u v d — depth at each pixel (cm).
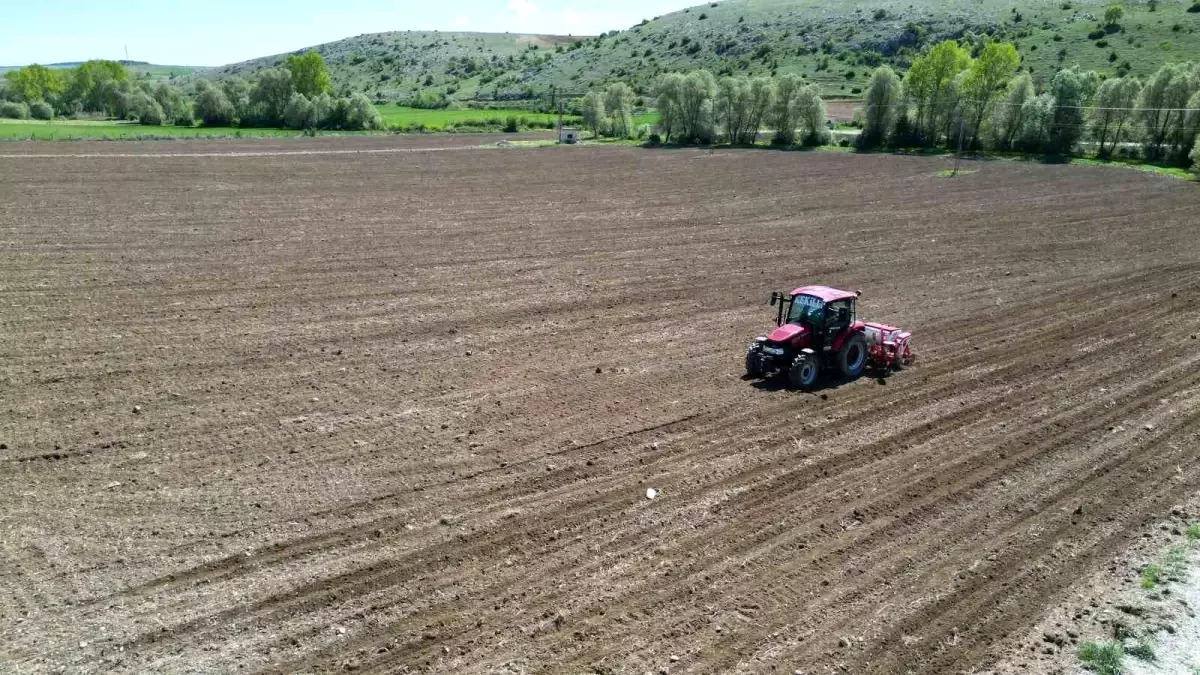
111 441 1367
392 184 4841
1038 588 1012
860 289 2489
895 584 1012
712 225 3588
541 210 3947
